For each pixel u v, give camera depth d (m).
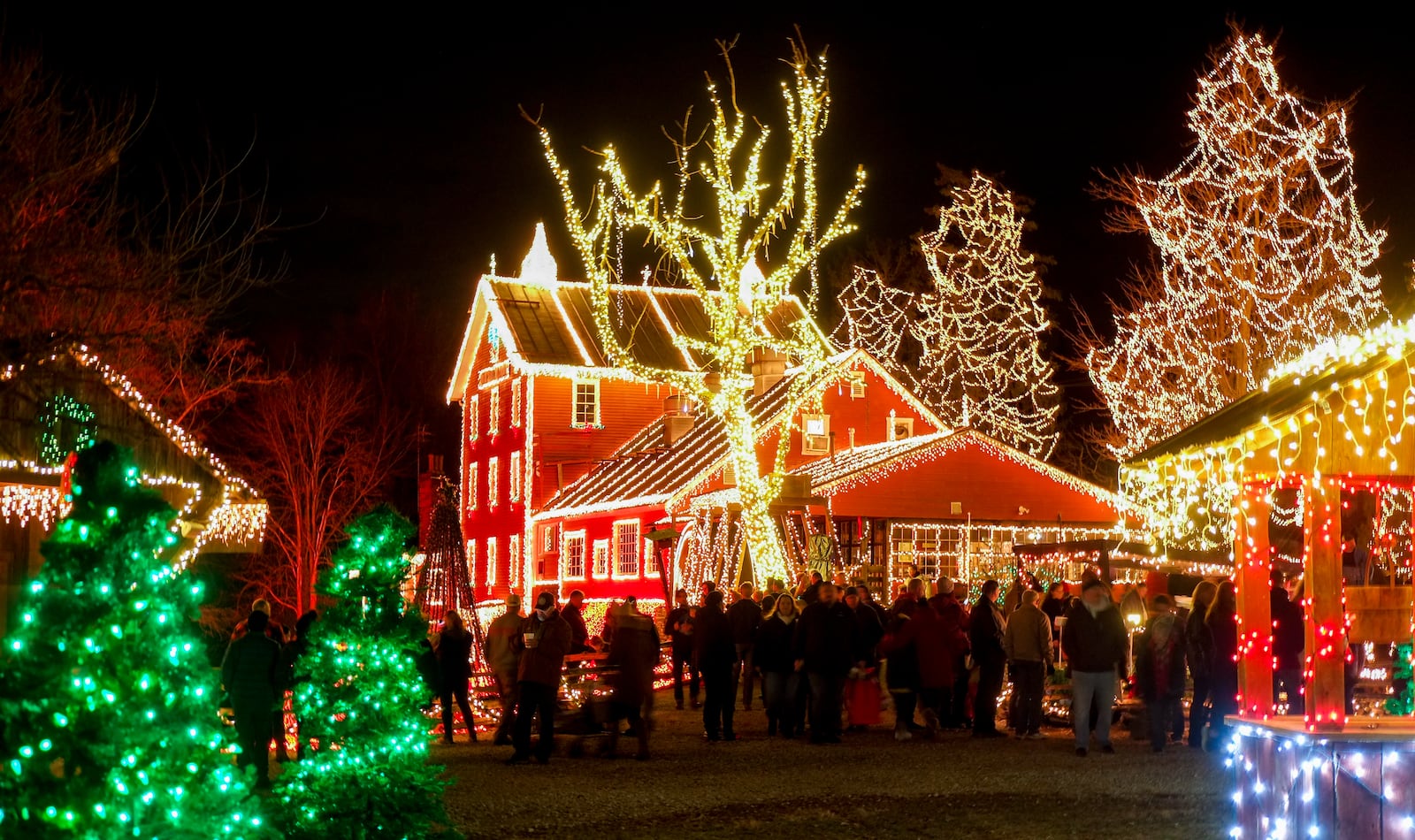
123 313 20.75
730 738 19.83
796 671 19.33
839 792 14.11
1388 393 10.88
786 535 35.47
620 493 45.28
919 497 38.12
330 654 11.00
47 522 21.09
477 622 28.38
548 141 35.44
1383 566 19.91
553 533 50.47
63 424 21.73
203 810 6.75
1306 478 10.62
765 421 44.09
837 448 46.31
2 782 6.33
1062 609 23.58
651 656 17.80
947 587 21.00
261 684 15.48
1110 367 42.22
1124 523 38.03
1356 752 9.55
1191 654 17.69
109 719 6.52
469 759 17.97
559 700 21.95
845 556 37.97
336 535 56.03
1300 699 16.67
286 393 57.84
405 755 11.01
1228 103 35.53
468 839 11.76
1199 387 37.06
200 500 24.03
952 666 20.09
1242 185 35.44
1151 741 17.62
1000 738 19.55
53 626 6.55
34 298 19.62
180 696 6.79
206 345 35.97
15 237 18.80
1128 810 12.84
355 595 11.13
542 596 17.70
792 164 35.38
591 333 53.78
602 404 52.84
